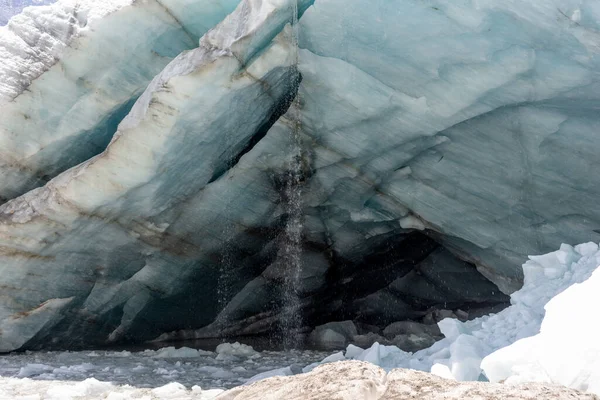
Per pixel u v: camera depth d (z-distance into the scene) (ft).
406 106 21.16
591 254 16.28
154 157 20.84
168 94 19.83
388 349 16.48
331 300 31.32
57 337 23.67
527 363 9.54
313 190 25.02
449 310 31.99
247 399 8.39
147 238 23.66
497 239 23.65
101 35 21.40
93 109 22.41
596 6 17.75
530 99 20.15
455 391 7.45
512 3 18.21
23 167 22.41
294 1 19.99
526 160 21.48
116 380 15.98
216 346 26.55
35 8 22.43
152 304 25.94
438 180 23.41
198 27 22.24
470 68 19.90
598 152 20.40
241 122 22.38
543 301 14.42
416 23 19.48
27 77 21.71
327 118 22.35
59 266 22.30
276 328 30.40
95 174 20.89
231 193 24.44
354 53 20.81
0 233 20.98
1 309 21.54
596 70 18.78
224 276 27.12
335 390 7.82
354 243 27.89
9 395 13.43
